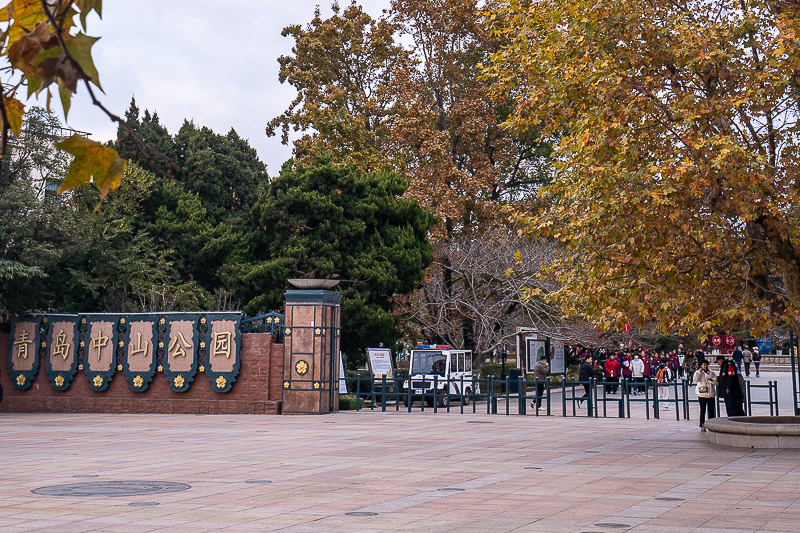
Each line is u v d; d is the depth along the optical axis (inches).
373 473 495.5
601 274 620.7
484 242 1509.6
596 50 598.5
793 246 612.1
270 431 789.2
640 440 701.3
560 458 573.3
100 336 1106.7
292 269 1306.6
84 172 72.5
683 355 1953.7
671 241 592.4
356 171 1440.7
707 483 454.9
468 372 1337.4
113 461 553.6
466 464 539.8
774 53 544.1
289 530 322.7
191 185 1659.7
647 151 585.0
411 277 1379.2
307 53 1611.7
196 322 1056.2
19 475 484.4
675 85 610.2
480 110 1568.7
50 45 67.1
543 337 1457.9
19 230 1142.3
